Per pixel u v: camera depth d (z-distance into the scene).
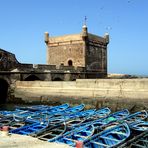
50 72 43.78
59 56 56.69
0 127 20.17
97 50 57.19
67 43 55.28
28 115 26.53
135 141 16.81
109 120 23.36
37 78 42.66
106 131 18.06
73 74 48.50
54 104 37.38
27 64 42.03
